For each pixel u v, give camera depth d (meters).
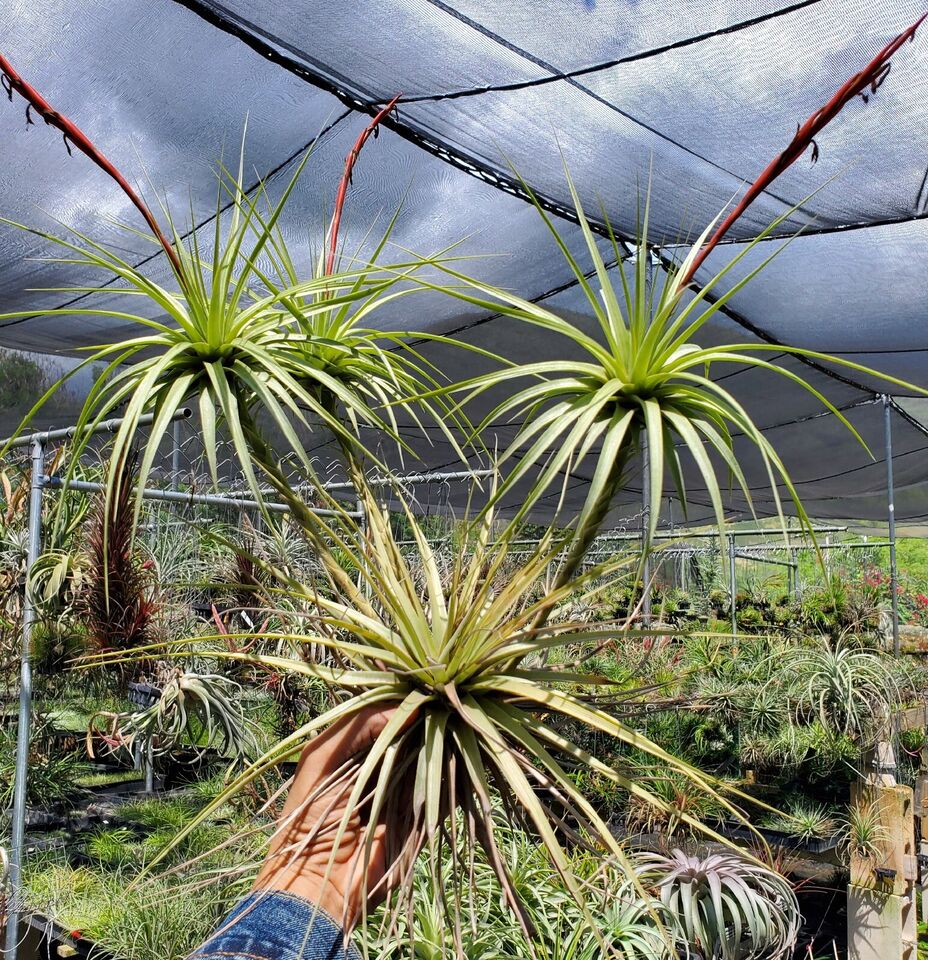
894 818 3.47
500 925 2.34
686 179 3.20
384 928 0.93
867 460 7.62
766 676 4.23
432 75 2.66
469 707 0.98
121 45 2.45
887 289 3.96
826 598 6.18
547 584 1.13
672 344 0.97
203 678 3.36
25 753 2.86
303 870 0.87
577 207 1.04
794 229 3.49
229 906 2.47
